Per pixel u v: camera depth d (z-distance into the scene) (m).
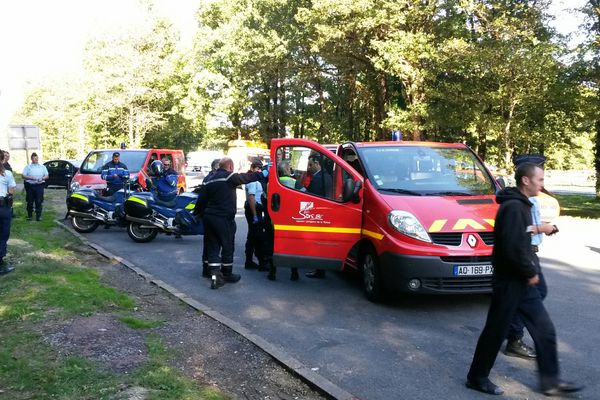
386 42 21.72
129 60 40.75
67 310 5.66
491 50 18.62
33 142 20.73
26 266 7.57
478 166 7.57
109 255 9.28
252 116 44.62
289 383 4.28
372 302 6.71
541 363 3.97
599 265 9.04
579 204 22.66
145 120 42.78
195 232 10.93
